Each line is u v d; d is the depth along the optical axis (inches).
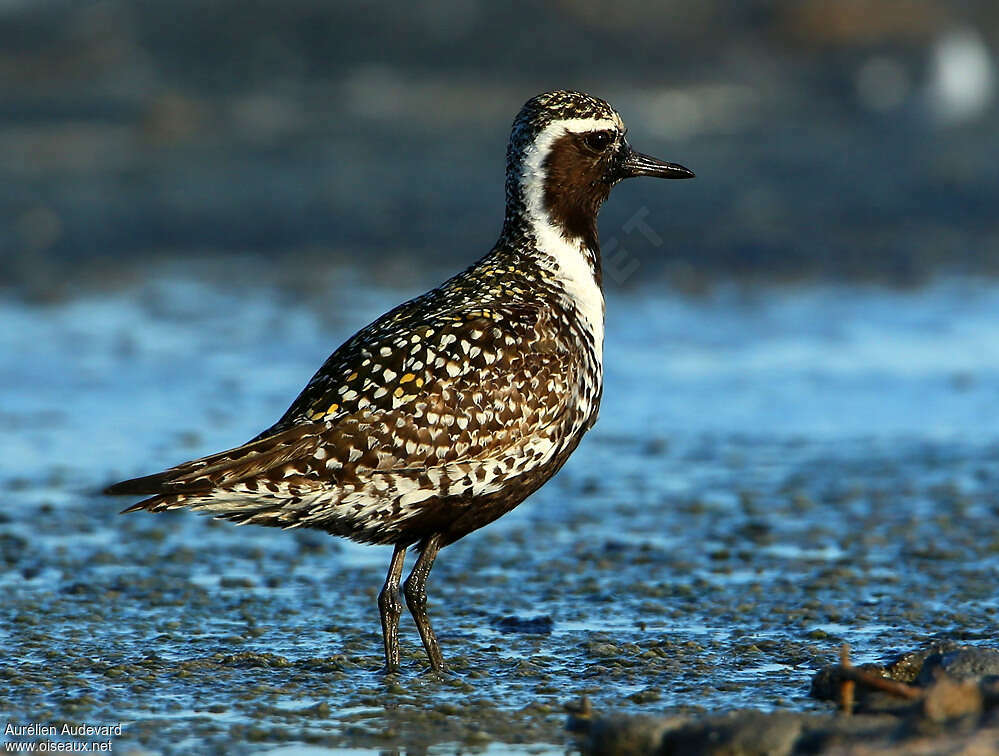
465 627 391.2
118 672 354.0
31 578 440.8
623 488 538.6
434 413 329.4
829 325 774.5
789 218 1024.9
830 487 530.0
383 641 361.7
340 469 324.2
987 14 1811.0
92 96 1562.5
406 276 900.6
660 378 690.8
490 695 335.6
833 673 326.0
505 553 464.4
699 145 1364.4
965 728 267.9
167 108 1465.3
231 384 682.8
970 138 1343.5
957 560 440.5
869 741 268.1
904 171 1170.6
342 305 834.2
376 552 474.6
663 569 441.7
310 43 1722.4
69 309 841.5
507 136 1386.6
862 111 1540.4
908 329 761.0
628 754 287.7
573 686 340.5
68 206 1120.8
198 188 1179.9
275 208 1095.6
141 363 722.8
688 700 326.0
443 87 1627.7
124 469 562.9
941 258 908.6
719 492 529.7
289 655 370.0
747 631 379.6
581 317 363.6
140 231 1039.6
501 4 1803.6
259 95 1583.4
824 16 1754.4
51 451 587.5
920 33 1768.0
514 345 341.4
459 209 1073.5
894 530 475.5
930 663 321.1
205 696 336.8
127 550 473.1
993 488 522.0
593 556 457.7
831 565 439.2
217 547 479.2
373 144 1357.0
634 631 382.6
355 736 309.7
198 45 1713.8
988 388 655.1
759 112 1552.7
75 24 1752.0
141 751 300.8
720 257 935.0
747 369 701.9
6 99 1560.0
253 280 906.1
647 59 1723.7
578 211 374.9
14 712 325.1
